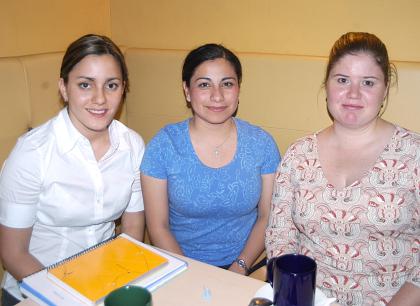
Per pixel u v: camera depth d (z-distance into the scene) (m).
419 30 1.57
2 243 1.28
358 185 1.22
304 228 1.30
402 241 1.23
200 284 0.97
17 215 1.25
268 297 0.91
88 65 1.22
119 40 2.13
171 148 1.46
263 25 1.80
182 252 1.52
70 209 1.29
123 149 1.38
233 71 1.42
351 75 1.21
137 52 1.92
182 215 1.53
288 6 1.74
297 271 0.87
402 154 1.22
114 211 1.38
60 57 1.74
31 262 1.27
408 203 1.21
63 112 1.30
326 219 1.25
